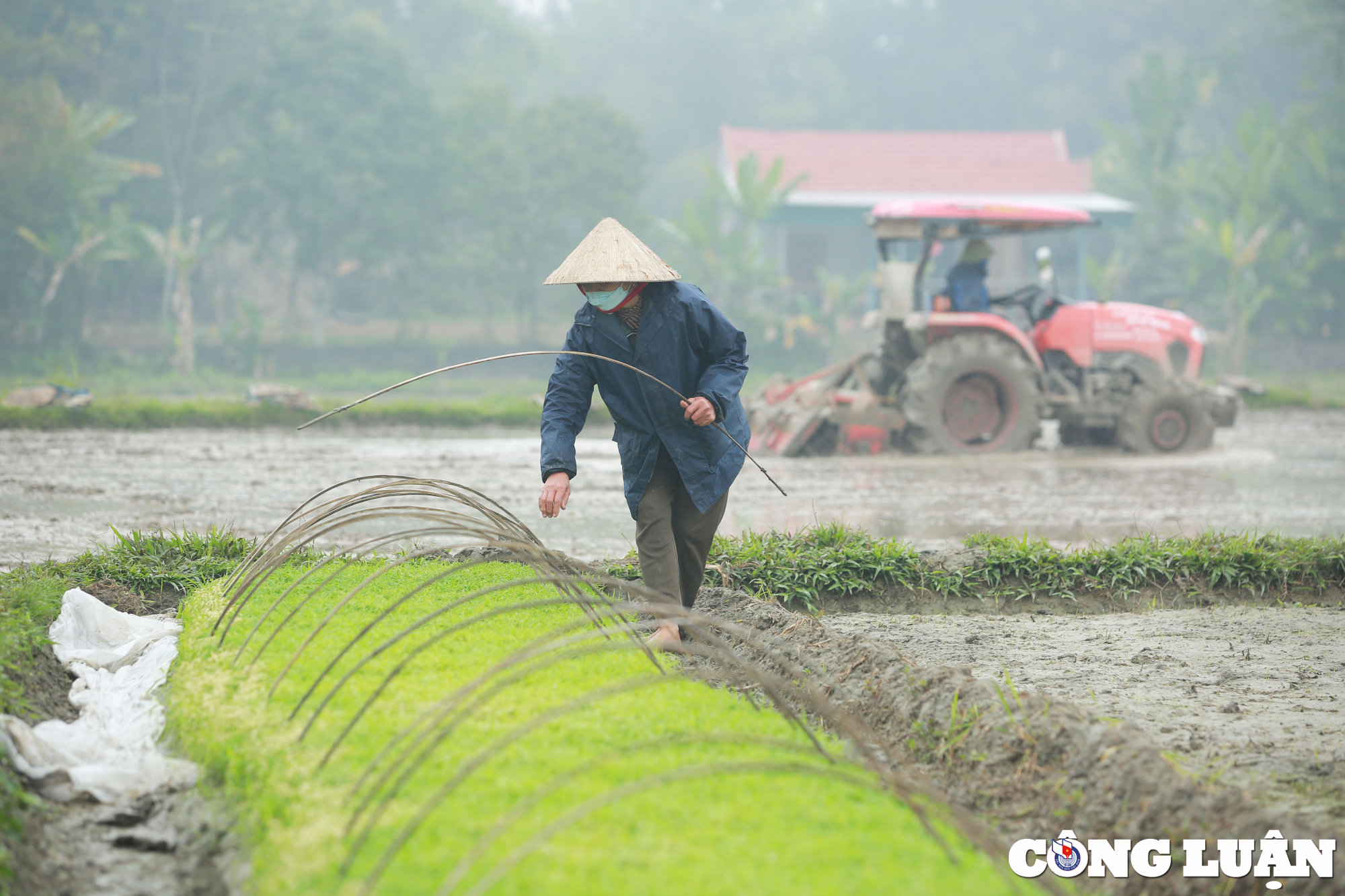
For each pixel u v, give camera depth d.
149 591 12.58
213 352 74.62
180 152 85.94
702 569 10.33
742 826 5.61
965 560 14.39
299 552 13.01
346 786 6.10
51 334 71.50
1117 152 96.06
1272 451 34.31
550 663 6.41
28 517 18.88
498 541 8.83
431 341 80.75
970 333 31.25
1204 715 8.98
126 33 82.12
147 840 6.48
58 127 68.38
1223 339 74.81
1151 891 5.71
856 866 5.22
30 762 7.17
